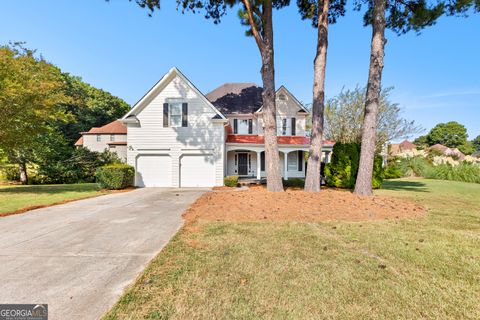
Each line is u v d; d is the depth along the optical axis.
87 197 9.55
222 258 3.42
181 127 13.72
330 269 3.09
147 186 13.63
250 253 3.61
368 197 8.30
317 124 9.61
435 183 16.42
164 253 3.62
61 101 12.73
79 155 21.64
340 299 2.43
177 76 13.80
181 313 2.20
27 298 2.46
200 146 13.74
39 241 4.23
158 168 13.70
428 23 9.78
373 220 5.64
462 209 6.96
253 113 18.98
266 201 7.65
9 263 3.31
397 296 2.49
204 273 2.97
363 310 2.26
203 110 13.77
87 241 4.22
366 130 8.84
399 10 10.45
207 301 2.38
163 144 13.70
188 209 6.98
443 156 24.91
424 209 6.90
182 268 3.11
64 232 4.77
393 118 21.70
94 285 2.71
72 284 2.74
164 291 2.57
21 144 12.68
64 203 8.16
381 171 12.41
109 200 8.75
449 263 3.29
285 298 2.44
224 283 2.73
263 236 4.43
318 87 9.57
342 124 23.11
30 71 12.14
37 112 11.24
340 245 3.97
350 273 2.98
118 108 39.56
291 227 5.03
